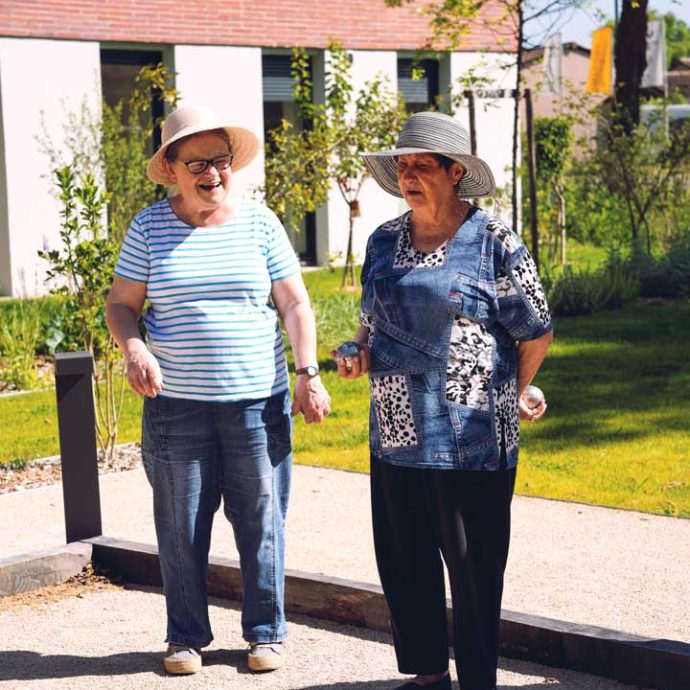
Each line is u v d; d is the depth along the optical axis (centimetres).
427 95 2338
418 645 436
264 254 475
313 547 627
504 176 2341
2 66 1847
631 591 547
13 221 1858
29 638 523
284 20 2123
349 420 959
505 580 566
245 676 474
